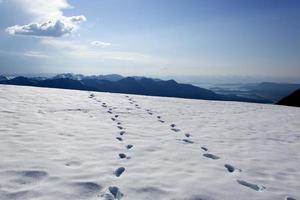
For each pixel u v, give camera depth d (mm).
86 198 4020
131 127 9344
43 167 5059
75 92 20375
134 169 5289
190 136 8672
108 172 5023
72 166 5223
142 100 18609
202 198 4285
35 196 3984
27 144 6406
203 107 17578
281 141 8922
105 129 8633
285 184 5141
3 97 14266
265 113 16656
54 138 7102
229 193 4523
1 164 5051
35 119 9367
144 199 4105
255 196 4500
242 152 7172
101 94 20297
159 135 8406
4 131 7430
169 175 5102
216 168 5695
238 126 11273
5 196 3934
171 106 16547
